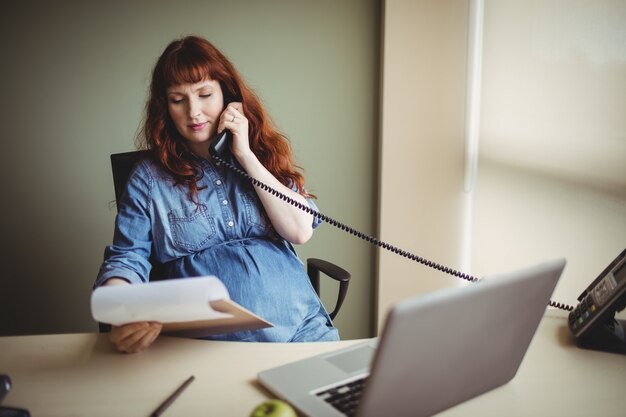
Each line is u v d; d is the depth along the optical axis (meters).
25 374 1.19
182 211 1.72
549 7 2.00
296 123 2.65
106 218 2.60
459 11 2.45
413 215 2.66
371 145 2.70
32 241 2.57
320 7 2.57
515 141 2.23
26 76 2.45
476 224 2.55
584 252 1.85
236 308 1.16
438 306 0.90
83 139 2.53
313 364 1.20
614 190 1.71
